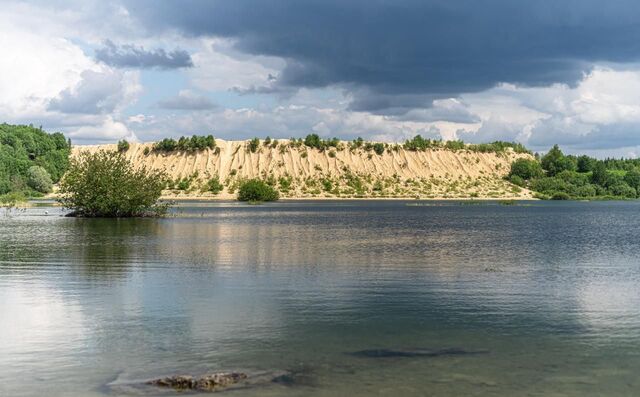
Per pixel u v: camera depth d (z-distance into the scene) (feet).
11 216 347.36
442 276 124.57
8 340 74.90
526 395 57.31
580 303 98.07
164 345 72.84
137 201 334.24
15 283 113.29
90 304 95.04
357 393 57.52
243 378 61.36
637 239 218.79
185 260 147.54
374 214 421.59
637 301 99.66
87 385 59.72
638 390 58.75
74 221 303.48
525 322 85.20
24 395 57.26
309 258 152.97
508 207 584.81
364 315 88.74
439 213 445.37
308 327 81.56
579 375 62.80
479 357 68.80
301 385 59.52
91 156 339.16
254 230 252.83
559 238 223.10
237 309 92.02
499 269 135.33
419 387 59.16
